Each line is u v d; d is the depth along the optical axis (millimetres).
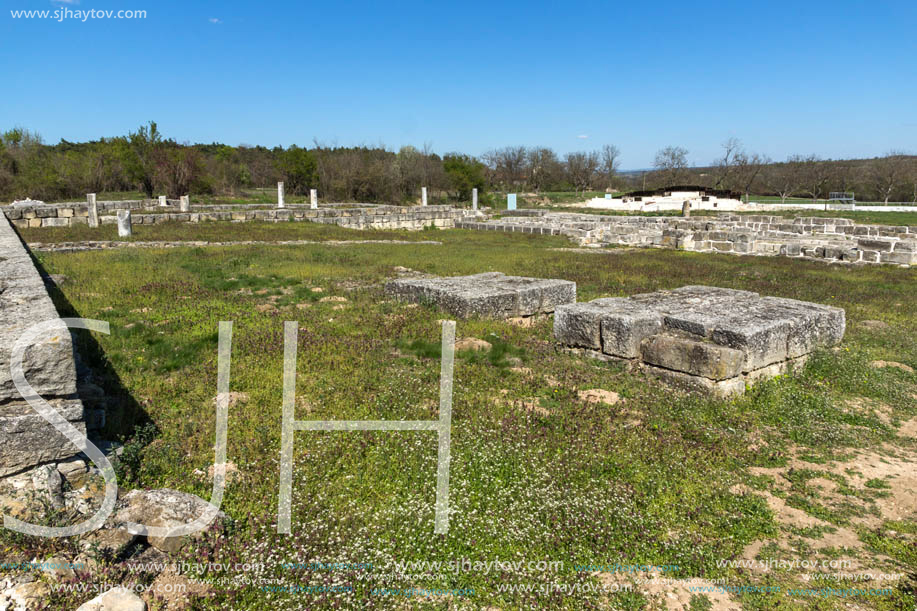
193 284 11000
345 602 3229
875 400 6664
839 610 3312
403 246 20812
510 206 43688
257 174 52250
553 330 8203
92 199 21688
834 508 4383
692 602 3377
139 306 9219
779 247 20375
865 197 60844
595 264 17078
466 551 3688
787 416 6074
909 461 5188
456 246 21531
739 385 6559
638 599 3361
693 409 6043
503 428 5301
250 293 10805
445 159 54781
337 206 34906
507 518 4023
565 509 4133
